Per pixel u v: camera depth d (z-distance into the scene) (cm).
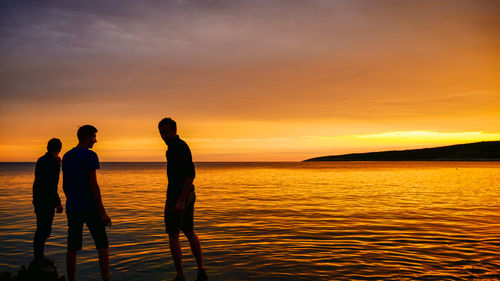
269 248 626
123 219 956
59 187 2069
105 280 416
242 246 643
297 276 464
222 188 2130
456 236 730
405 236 731
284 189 2039
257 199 1478
